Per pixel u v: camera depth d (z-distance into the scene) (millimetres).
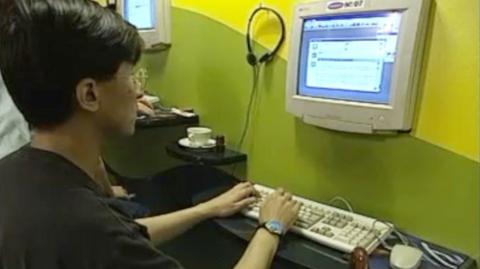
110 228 699
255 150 1712
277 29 1567
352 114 1299
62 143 731
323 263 1133
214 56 1821
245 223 1327
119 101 760
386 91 1227
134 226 775
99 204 714
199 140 1775
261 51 1632
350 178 1430
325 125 1379
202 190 1660
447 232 1232
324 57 1362
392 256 1136
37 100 699
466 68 1147
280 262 1159
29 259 674
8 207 696
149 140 2092
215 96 1845
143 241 757
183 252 1658
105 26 717
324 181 1502
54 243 668
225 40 1766
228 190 1540
